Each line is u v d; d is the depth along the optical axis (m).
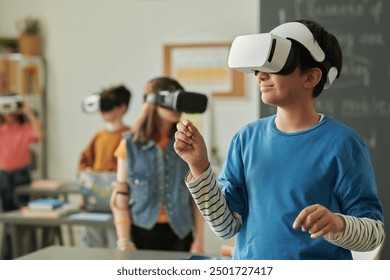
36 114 5.11
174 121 2.36
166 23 4.88
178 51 4.84
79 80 5.12
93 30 5.07
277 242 1.23
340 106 3.86
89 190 3.31
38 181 4.67
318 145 1.22
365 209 1.19
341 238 1.11
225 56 4.74
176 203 2.41
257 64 1.18
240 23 4.71
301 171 1.22
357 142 1.23
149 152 2.41
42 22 5.17
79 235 5.10
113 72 5.04
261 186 1.26
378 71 3.80
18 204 4.70
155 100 2.30
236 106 4.75
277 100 1.22
